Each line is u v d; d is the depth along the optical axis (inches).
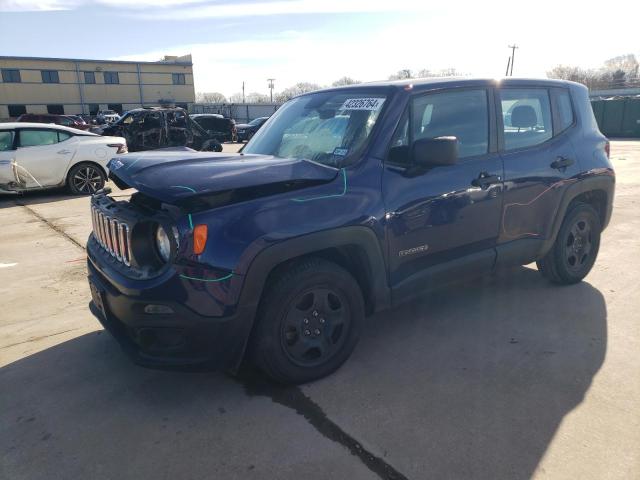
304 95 163.5
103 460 96.4
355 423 105.3
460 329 147.9
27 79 2252.7
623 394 113.6
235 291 103.2
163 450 98.8
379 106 129.6
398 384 119.6
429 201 129.6
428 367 127.0
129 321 106.3
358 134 127.6
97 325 155.7
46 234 271.7
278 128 152.5
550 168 158.2
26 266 215.9
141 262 106.9
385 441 99.5
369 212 118.6
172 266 101.4
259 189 107.8
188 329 102.9
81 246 246.8
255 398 115.6
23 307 171.0
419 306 165.0
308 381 120.7
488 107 146.8
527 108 157.4
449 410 109.0
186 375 126.0
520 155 151.4
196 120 916.6
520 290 177.3
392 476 90.3
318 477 90.6
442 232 134.3
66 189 407.2
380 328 149.7
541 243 161.5
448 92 138.9
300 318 116.5
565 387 116.8
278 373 115.7
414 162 124.3
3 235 270.4
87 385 122.3
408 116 130.3
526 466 92.0
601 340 139.4
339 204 114.7
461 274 142.4
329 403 112.7
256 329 111.6
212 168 113.2
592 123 179.0
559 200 161.9
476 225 141.6
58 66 2298.2
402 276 129.7
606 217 183.2
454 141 117.9
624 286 179.9
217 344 105.3
